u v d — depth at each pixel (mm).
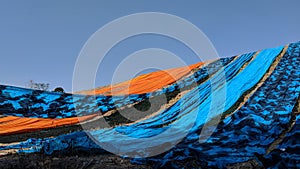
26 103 20609
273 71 17938
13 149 13141
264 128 11188
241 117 12734
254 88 16219
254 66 19984
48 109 20812
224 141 10484
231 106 14828
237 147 9789
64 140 12000
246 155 8992
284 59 19125
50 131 17203
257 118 12219
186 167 8445
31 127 18016
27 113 20000
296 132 10102
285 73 17094
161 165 8688
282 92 14773
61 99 22078
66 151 11219
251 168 8125
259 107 13641
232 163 8578
